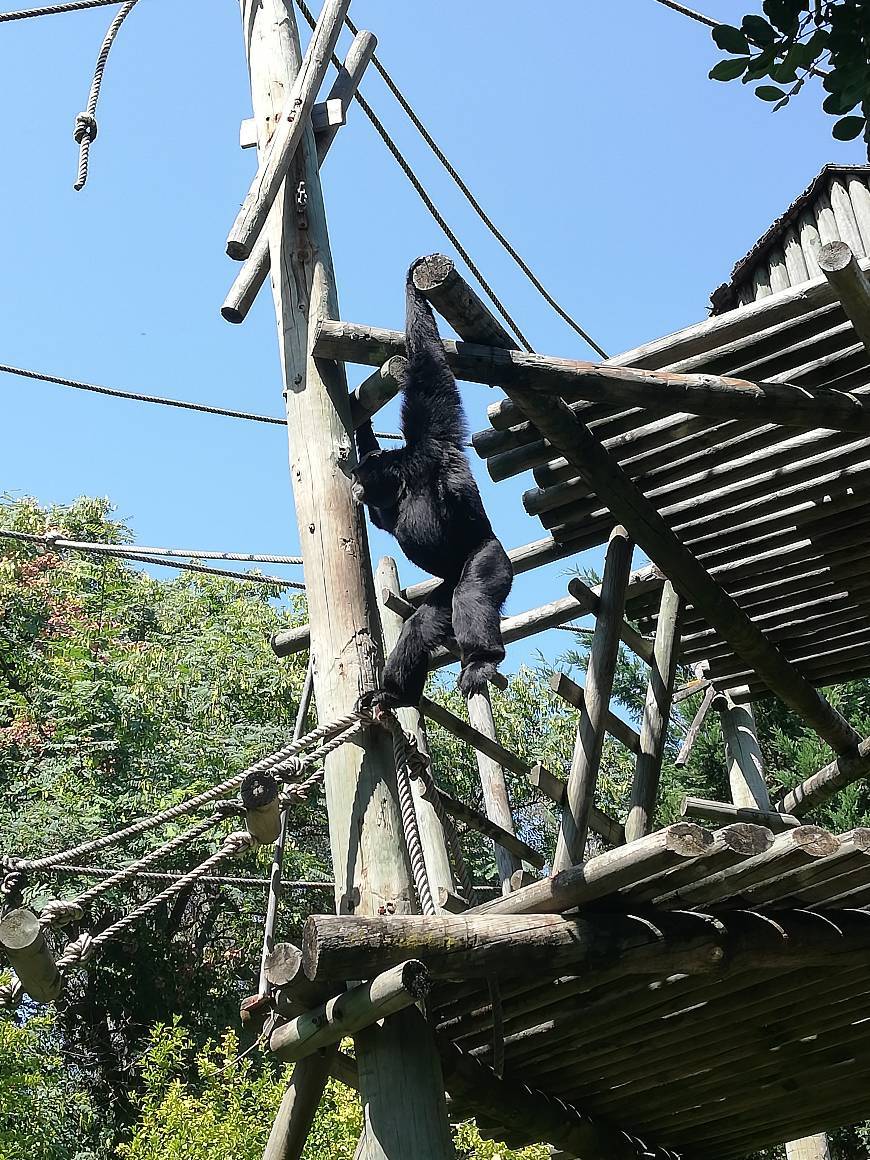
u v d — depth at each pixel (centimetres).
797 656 859
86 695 1831
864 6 466
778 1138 823
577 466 646
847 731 845
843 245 516
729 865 512
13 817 1658
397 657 635
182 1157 1157
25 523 2198
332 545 618
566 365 577
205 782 1792
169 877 587
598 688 681
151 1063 1736
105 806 1725
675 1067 706
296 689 2117
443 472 663
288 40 746
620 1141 780
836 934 591
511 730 2114
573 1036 649
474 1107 691
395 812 572
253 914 2103
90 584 2295
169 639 2277
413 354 602
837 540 724
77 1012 2056
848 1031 685
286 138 656
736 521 718
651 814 694
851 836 526
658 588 796
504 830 734
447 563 670
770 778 1820
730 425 646
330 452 639
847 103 470
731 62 488
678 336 602
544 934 526
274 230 696
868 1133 1695
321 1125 1198
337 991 532
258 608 2400
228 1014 2034
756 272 1069
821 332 592
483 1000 602
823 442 650
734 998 630
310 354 659
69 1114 1716
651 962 548
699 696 1858
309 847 2242
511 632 818
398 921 487
